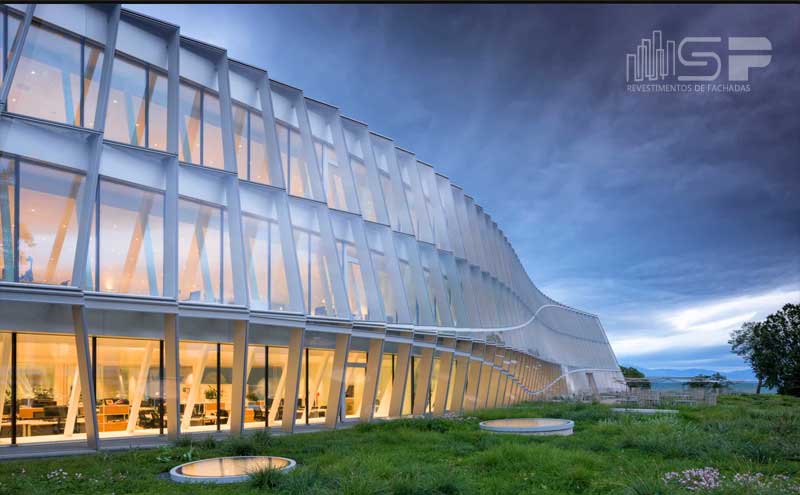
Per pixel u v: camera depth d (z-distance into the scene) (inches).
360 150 1203.9
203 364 805.2
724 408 1273.4
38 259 633.0
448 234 1488.7
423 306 1211.9
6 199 622.8
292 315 826.2
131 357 728.3
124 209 721.0
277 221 898.1
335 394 908.0
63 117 701.3
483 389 1508.4
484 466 560.4
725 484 432.1
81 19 733.9
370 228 1136.2
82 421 690.2
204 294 780.0
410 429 817.5
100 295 646.5
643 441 666.2
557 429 804.6
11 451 597.0
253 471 481.7
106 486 454.0
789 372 3144.7
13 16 677.9
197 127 856.3
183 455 571.2
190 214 794.2
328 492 425.1
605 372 3732.8
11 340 639.8
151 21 799.7
